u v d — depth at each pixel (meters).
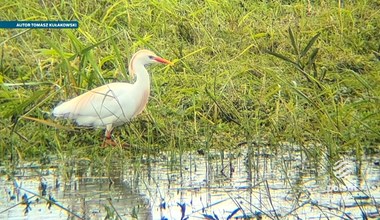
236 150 12.95
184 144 13.09
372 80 15.37
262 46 16.75
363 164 12.21
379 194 10.69
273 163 12.27
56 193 10.78
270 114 13.97
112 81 14.45
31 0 17.39
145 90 13.00
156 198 10.59
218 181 11.36
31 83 13.75
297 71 15.48
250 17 17.92
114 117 12.84
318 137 13.21
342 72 16.05
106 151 12.68
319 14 18.09
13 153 12.52
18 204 10.02
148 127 13.17
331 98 13.99
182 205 9.78
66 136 13.14
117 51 14.02
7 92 13.80
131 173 11.77
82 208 10.15
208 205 10.29
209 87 14.88
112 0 17.55
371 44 17.02
